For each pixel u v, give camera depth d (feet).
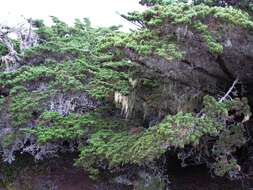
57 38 27.45
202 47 16.55
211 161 20.58
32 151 23.38
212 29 16.12
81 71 23.49
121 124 20.15
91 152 18.56
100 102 22.36
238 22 15.30
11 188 24.50
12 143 22.79
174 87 18.43
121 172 21.76
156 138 16.12
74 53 25.58
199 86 18.54
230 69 18.42
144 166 20.75
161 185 20.21
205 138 18.88
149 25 16.22
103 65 20.93
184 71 17.69
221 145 17.43
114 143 18.30
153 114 19.61
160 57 16.43
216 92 18.98
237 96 18.60
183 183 21.31
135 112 20.12
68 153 25.02
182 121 15.74
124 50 17.17
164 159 20.80
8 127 22.74
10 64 26.43
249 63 18.06
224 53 17.29
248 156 21.20
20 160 25.59
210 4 20.31
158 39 16.67
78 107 22.67
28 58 26.55
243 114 18.02
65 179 23.82
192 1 20.53
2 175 25.23
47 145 23.11
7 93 25.44
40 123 21.13
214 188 20.85
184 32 15.98
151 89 19.38
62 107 22.38
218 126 16.46
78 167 24.38
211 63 17.70
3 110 22.77
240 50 17.19
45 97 22.31
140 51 16.21
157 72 18.01
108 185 22.29
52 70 23.97
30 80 23.67
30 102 22.35
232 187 20.77
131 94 19.51
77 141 21.85
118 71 21.01
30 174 24.77
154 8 16.65
